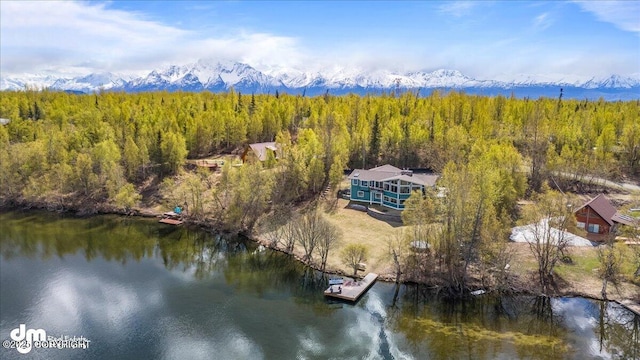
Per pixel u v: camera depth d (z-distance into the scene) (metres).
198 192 86.00
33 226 83.31
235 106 155.25
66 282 59.06
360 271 60.47
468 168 62.88
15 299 53.78
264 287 58.00
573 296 53.62
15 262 66.12
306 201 88.50
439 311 51.28
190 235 79.38
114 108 142.38
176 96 191.88
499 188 65.75
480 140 95.25
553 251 58.19
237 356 42.69
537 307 51.88
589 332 46.91
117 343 44.69
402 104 142.50
